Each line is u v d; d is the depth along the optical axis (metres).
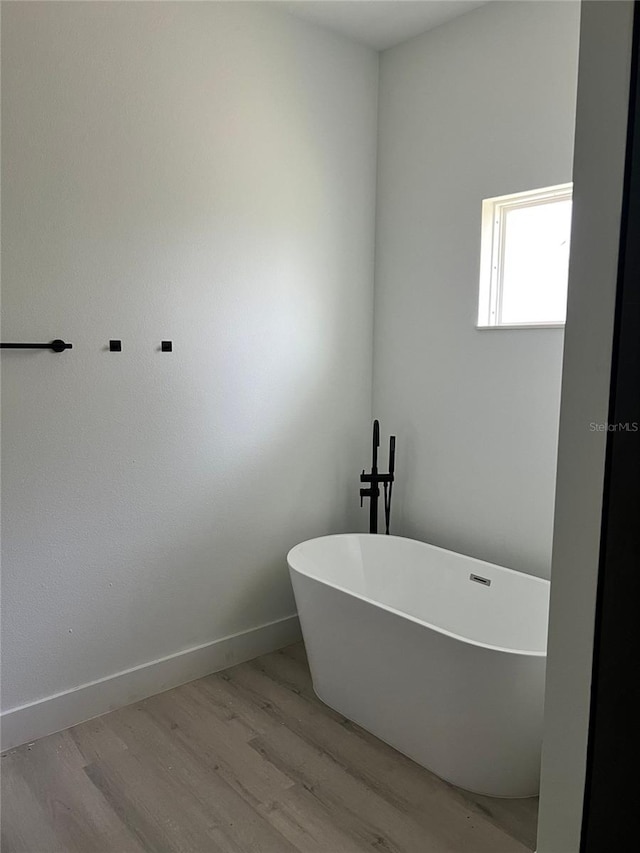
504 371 2.66
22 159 2.07
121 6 2.23
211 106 2.50
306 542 2.80
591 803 1.51
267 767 2.12
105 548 2.39
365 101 3.04
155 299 2.42
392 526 3.23
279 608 2.98
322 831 1.85
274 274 2.78
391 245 3.09
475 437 2.80
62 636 2.32
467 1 2.58
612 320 1.39
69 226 2.19
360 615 2.22
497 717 1.92
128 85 2.28
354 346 3.15
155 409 2.47
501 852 1.78
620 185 1.35
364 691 2.30
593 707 1.49
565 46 2.37
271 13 2.64
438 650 1.99
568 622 1.53
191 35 2.42
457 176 2.77
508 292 2.75
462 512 2.88
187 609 2.65
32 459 2.19
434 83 2.82
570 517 1.50
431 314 2.94
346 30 2.85
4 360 2.10
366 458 3.28
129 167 2.31
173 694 2.57
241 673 2.75
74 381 2.25
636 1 1.30
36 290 2.14
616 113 1.35
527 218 2.67
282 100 2.72
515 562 2.69
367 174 3.10
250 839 1.82
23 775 2.08
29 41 2.05
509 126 2.56
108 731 2.32
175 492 2.56
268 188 2.71
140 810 1.93
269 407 2.83
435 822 1.89
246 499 2.80
